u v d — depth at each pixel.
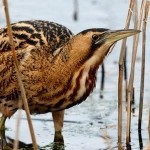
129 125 10.65
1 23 15.81
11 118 11.87
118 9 17.28
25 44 10.54
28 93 10.51
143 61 11.11
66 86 10.45
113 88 13.36
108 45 10.23
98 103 12.62
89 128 11.49
